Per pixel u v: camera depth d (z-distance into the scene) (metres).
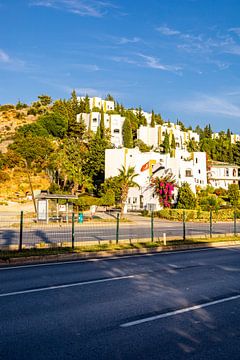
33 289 9.26
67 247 16.91
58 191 59.00
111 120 108.00
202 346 5.70
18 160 74.31
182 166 59.84
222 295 8.99
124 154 60.47
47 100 141.50
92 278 10.78
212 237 24.23
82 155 72.44
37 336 5.97
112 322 6.73
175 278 11.05
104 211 53.53
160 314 7.29
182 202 52.03
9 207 51.03
